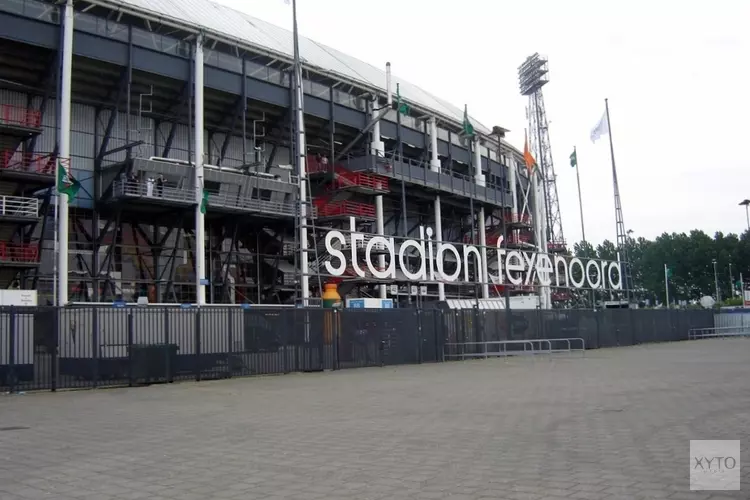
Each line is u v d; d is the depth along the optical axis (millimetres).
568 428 11195
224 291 43312
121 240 40750
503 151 69938
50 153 35125
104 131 40062
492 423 11992
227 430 11797
